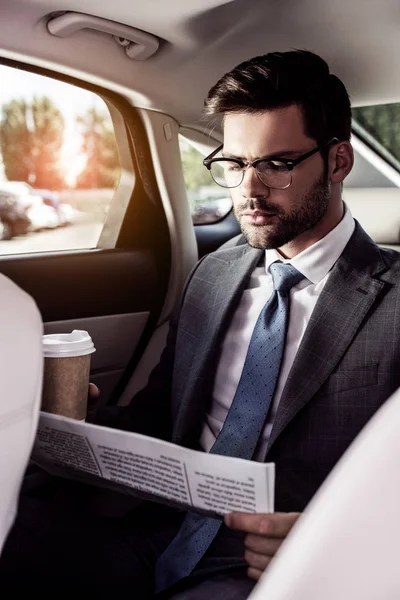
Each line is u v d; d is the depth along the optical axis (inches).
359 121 88.1
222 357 55.3
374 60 76.4
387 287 50.6
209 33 72.3
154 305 94.7
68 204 91.5
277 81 52.1
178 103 89.2
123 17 68.7
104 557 49.4
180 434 54.2
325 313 50.3
